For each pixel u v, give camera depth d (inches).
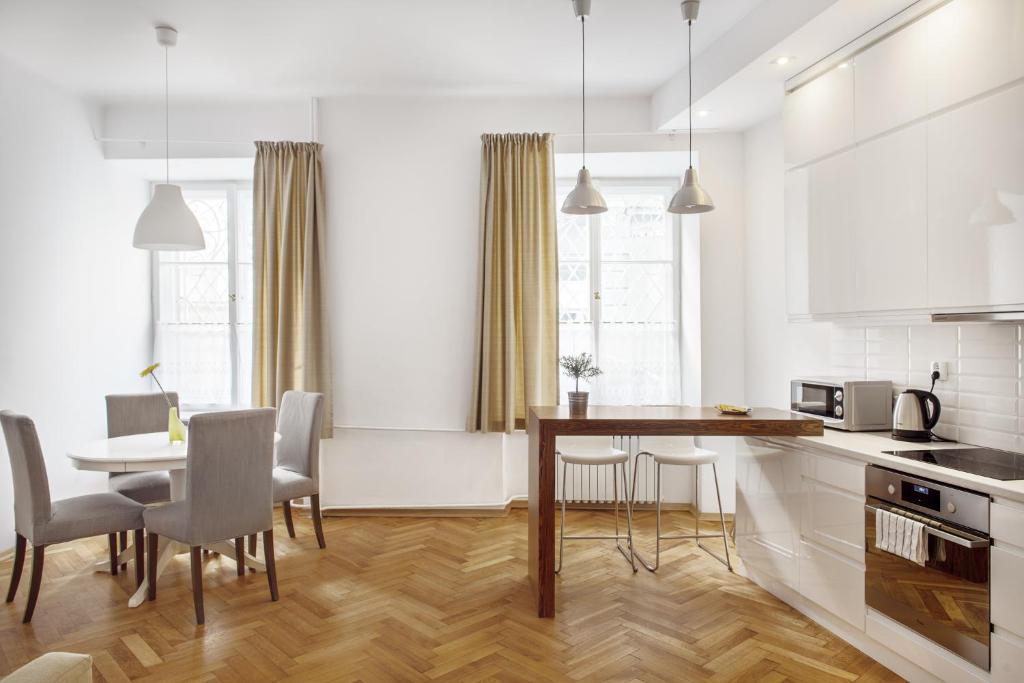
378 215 175.8
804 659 97.3
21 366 148.2
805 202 128.5
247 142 177.0
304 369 169.0
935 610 83.5
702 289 175.2
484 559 140.9
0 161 143.2
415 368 175.9
